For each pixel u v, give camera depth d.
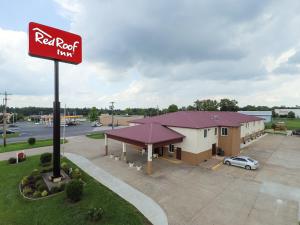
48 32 18.14
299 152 32.03
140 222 12.28
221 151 29.16
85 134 53.66
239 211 13.73
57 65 19.16
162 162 25.23
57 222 12.48
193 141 24.56
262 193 16.58
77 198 14.74
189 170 22.31
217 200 15.27
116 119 87.88
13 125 83.81
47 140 42.34
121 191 16.62
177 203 14.76
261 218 12.88
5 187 17.92
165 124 28.03
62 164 22.80
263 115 76.62
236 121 35.31
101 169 22.23
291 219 12.75
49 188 17.16
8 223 12.58
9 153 30.41
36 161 25.31
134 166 23.45
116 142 39.06
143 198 15.45
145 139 22.19
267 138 46.59
